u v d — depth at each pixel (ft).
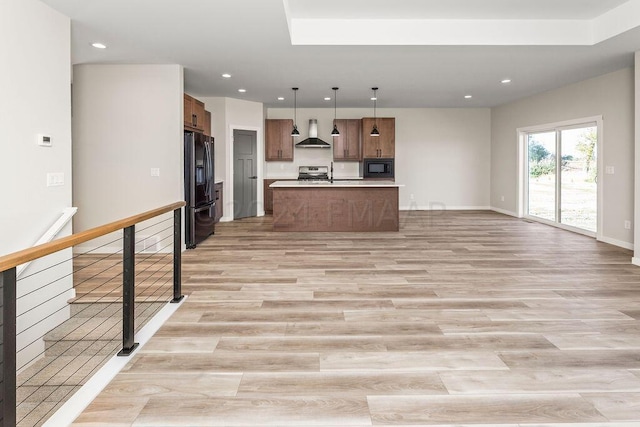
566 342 8.31
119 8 11.12
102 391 6.54
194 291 11.83
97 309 11.55
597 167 19.48
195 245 18.33
